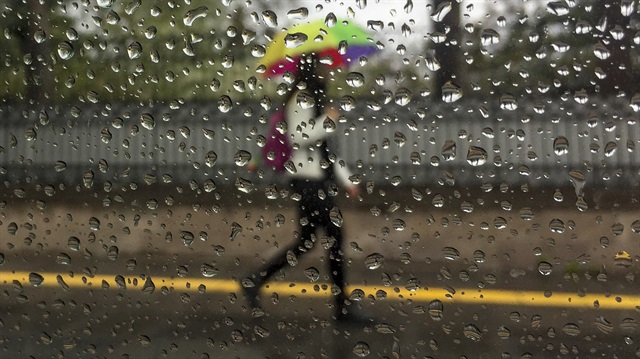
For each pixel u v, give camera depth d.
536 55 2.22
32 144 2.51
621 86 2.15
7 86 2.41
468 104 2.55
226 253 2.18
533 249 2.12
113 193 2.66
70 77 2.23
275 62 2.01
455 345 1.55
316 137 1.96
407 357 1.50
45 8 2.38
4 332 1.71
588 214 2.19
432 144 2.56
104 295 1.91
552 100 2.41
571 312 1.70
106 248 2.21
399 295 1.75
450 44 2.30
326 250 1.87
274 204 2.34
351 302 1.74
